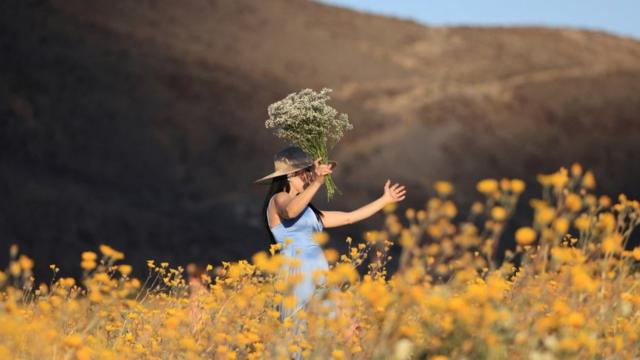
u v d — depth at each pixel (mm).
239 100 67562
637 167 65375
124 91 63344
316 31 95500
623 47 100312
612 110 74750
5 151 50062
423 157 62594
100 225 40125
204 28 85688
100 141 55250
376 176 57844
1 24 66375
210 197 51156
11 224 37219
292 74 80625
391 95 78875
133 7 82000
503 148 65875
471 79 86500
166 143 57594
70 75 62812
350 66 87188
